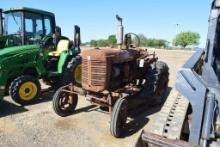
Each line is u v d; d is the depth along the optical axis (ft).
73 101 19.63
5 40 26.14
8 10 26.18
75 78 25.25
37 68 23.26
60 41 27.37
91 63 16.72
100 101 17.30
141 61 20.08
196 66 10.64
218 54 10.15
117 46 19.92
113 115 15.52
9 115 19.45
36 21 26.61
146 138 9.32
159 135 9.41
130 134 16.60
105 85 16.63
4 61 20.74
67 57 25.41
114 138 15.97
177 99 12.33
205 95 8.72
